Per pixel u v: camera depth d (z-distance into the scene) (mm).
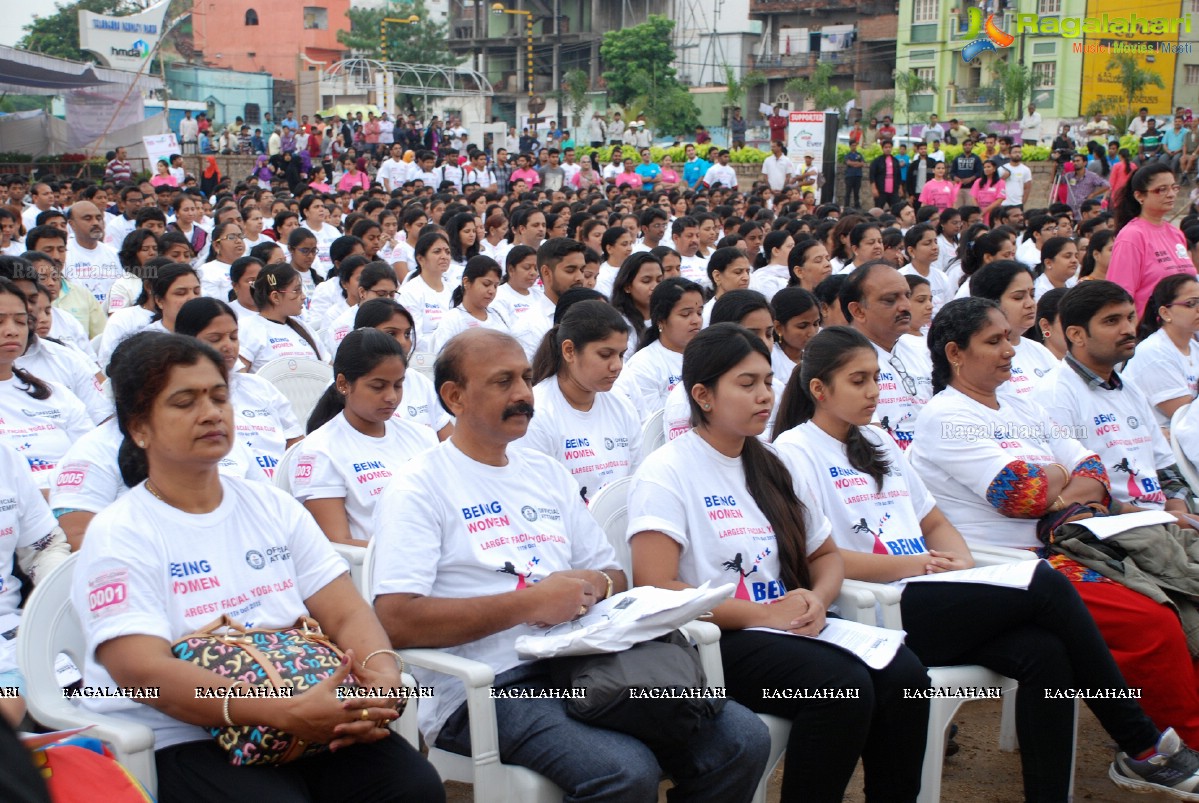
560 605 2982
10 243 9820
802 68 45562
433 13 61406
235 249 9180
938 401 4156
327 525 4016
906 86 35938
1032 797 3309
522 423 3154
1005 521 4039
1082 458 4168
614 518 3648
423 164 22094
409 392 5281
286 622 2812
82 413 4664
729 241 9438
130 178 20422
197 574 2705
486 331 3174
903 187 20656
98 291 9789
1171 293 5137
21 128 26781
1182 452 4641
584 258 7125
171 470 2699
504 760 2855
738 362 3334
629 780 2658
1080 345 4453
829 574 3455
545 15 53531
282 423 5180
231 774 2498
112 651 2529
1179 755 3354
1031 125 28609
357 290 7594
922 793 3303
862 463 3748
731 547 3400
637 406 5324
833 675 2998
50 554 3439
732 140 36281
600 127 31766
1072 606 3291
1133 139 23406
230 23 54062
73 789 2150
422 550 3012
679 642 2969
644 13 50156
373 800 2588
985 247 8023
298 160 22719
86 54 31906
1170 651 3531
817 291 5855
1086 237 10539
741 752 2877
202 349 2682
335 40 54844
